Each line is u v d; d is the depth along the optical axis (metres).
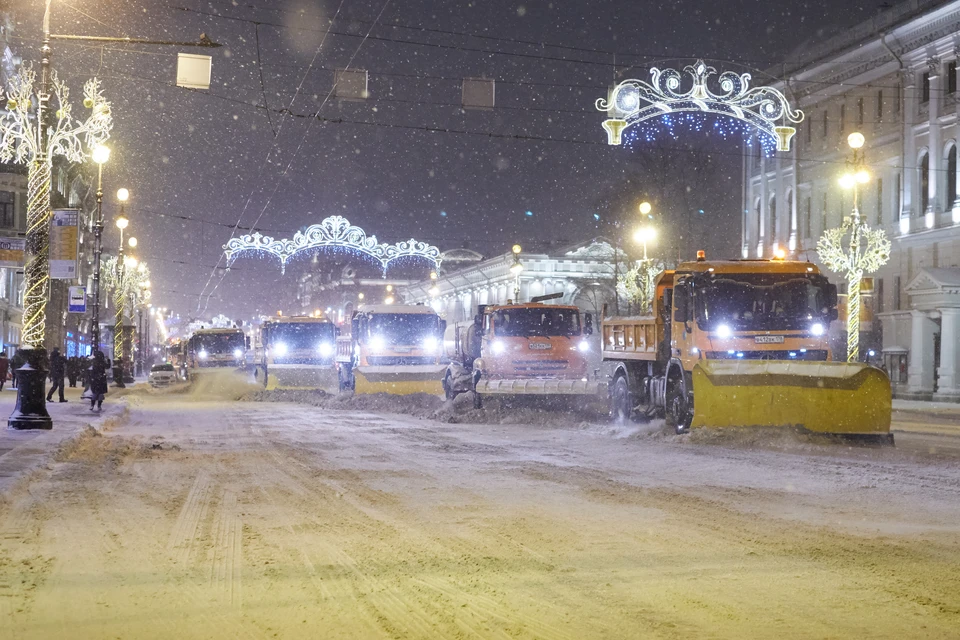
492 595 6.57
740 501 10.89
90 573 7.38
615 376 25.34
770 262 20.72
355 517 10.01
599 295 81.12
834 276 57.91
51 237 22.33
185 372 75.62
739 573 7.19
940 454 15.99
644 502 10.86
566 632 5.64
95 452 17.61
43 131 21.80
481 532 9.04
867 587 6.73
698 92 26.33
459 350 32.94
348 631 5.71
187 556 8.02
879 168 54.69
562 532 8.98
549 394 27.14
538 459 15.86
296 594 6.66
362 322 37.09
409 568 7.48
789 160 62.56
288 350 46.31
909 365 49.75
